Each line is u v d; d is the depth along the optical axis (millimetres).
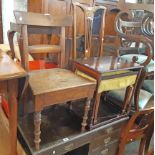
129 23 1895
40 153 1099
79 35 2373
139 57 1860
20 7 2891
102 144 1434
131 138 1512
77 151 1449
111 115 1448
